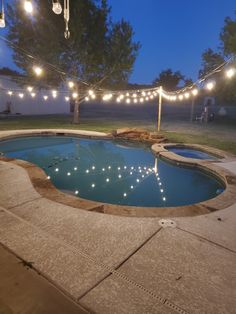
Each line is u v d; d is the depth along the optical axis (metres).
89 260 2.93
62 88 21.22
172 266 2.88
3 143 11.36
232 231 3.78
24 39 15.35
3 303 2.24
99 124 18.19
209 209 4.54
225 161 8.31
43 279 2.57
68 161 10.05
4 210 4.16
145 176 8.28
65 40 15.41
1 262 2.81
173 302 2.36
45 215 4.03
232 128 17.28
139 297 2.40
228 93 18.62
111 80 17.61
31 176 5.94
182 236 3.57
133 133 13.08
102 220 3.94
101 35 16.58
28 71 16.03
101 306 2.27
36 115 23.00
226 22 16.45
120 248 3.20
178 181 7.81
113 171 8.81
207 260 3.03
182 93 12.56
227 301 2.40
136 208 4.45
